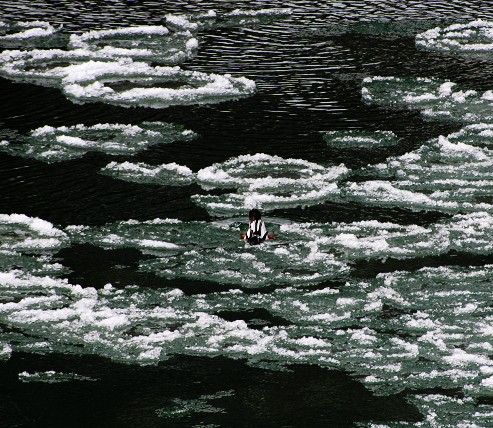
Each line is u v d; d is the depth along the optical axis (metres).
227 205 56.50
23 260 50.06
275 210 56.25
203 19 98.50
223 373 40.47
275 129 69.00
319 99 75.12
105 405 38.22
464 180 60.53
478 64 84.06
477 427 36.41
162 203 57.16
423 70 82.38
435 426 36.59
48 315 44.72
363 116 71.56
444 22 97.94
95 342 42.66
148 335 43.28
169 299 46.25
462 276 48.47
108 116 71.88
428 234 53.16
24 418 37.28
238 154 64.62
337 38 91.75
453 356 41.38
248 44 89.88
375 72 81.75
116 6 103.31
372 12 101.69
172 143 66.56
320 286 47.75
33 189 58.91
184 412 37.69
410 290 47.25
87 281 48.22
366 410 37.84
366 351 41.91
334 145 66.25
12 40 90.38
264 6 104.06
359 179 61.00
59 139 66.44
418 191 59.25
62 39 91.31
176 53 86.06
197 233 53.25
